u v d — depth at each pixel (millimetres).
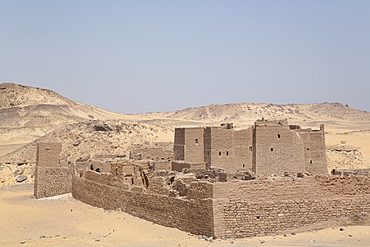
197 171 37438
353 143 110688
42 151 49594
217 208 24875
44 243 25891
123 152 84750
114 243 25203
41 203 44594
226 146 49844
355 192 27219
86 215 35219
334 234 24812
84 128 101812
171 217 28656
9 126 168625
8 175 73562
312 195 26578
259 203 25453
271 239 24281
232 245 22797
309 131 55219
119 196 35656
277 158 50531
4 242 26938
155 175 37656
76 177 46750
